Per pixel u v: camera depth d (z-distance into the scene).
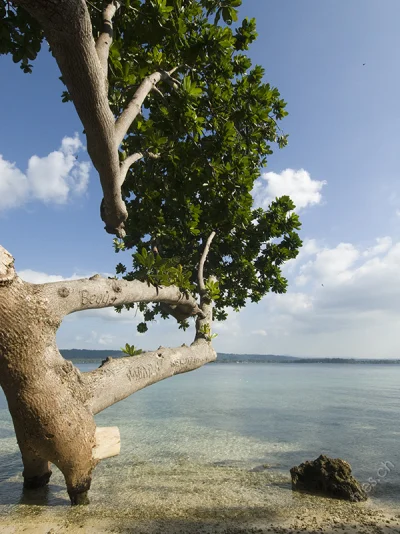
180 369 8.24
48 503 6.70
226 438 13.90
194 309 9.49
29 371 5.09
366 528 5.74
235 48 9.54
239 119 8.97
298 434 14.87
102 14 5.59
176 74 8.36
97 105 4.42
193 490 7.62
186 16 8.06
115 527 5.62
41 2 3.39
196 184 9.27
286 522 5.94
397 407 24.88
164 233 10.77
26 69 7.18
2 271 4.77
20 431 5.47
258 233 13.99
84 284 6.10
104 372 6.49
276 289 15.57
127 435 14.45
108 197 5.85
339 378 75.69
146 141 7.96
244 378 74.69
